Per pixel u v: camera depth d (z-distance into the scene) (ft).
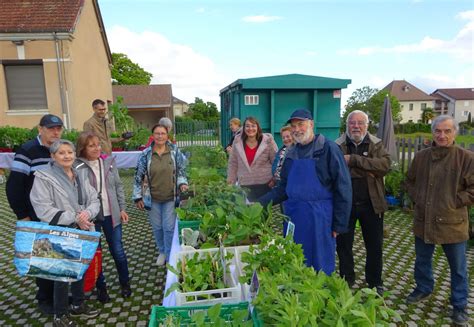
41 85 38.68
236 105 25.13
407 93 215.72
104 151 19.02
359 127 10.80
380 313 5.03
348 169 9.98
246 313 5.35
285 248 6.83
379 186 10.83
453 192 9.71
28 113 38.34
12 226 20.42
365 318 4.44
